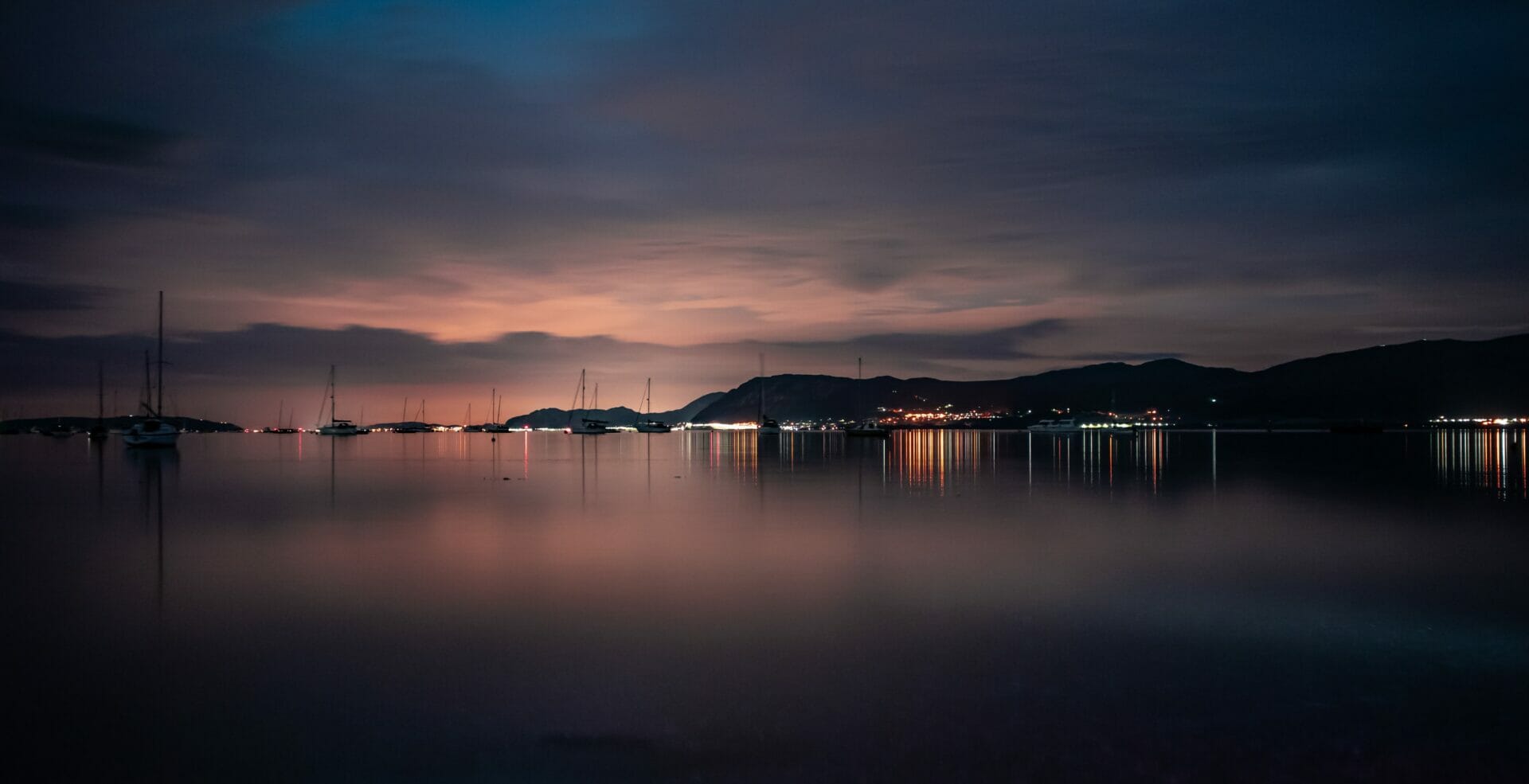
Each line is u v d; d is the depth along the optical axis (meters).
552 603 16.61
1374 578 18.91
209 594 17.47
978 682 12.19
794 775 9.45
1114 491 39.81
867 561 21.03
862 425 167.75
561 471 57.75
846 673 12.59
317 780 9.41
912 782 9.30
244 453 90.06
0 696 11.73
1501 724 10.72
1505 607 16.22
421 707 11.31
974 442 129.88
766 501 35.78
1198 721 10.82
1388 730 10.57
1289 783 9.28
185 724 10.81
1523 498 35.53
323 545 23.72
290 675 12.52
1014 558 21.42
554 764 9.72
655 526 27.72
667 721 10.85
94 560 21.28
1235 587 18.00
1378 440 122.12
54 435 174.25
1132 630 14.73
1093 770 9.56
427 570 19.98
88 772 9.60
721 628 14.85
